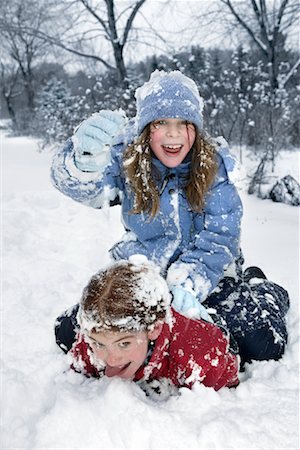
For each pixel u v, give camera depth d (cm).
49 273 360
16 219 503
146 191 243
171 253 250
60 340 246
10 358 246
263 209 578
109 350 186
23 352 254
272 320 245
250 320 240
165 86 231
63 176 249
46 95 2178
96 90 1175
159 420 180
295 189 608
